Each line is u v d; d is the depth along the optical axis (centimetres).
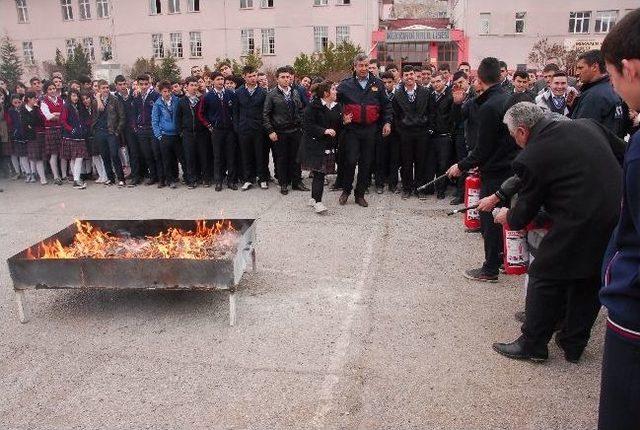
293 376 319
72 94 895
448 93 718
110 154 905
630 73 150
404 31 3017
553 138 287
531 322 317
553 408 283
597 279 301
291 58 3156
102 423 281
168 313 408
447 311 400
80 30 3541
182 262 371
